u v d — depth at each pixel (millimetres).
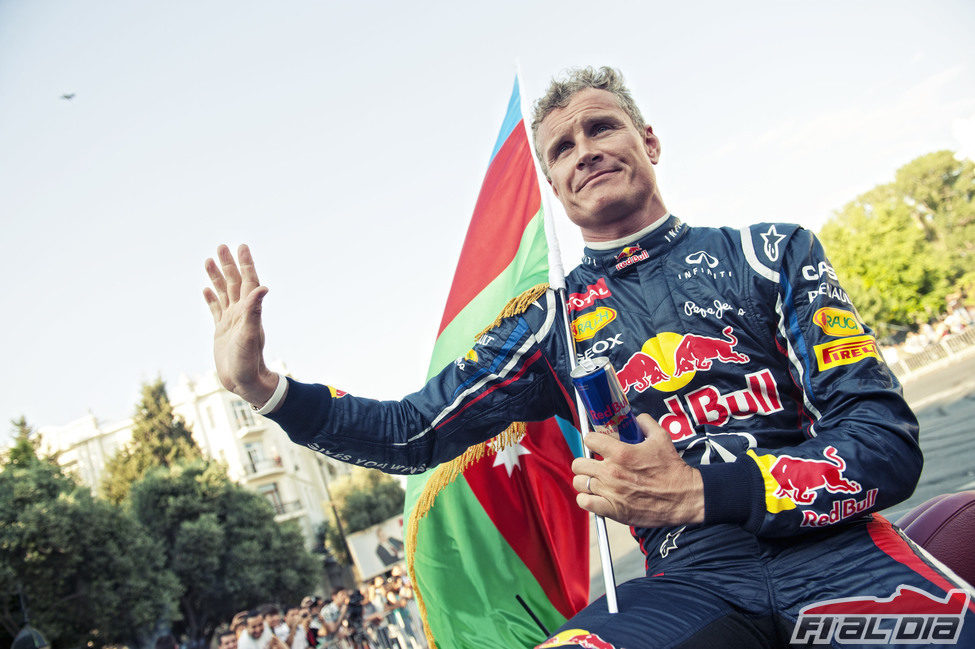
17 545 24703
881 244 50969
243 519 37062
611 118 1754
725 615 1310
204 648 33125
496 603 2289
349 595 11609
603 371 1335
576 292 1789
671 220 1719
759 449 1412
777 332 1542
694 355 1559
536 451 2340
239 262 1643
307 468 61219
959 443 10516
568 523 2311
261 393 1596
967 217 51844
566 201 1791
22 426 39312
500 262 2365
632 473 1295
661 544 1526
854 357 1435
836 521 1283
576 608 2285
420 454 1798
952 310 49406
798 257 1531
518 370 1835
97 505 28031
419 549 2316
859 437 1323
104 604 25953
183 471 36719
